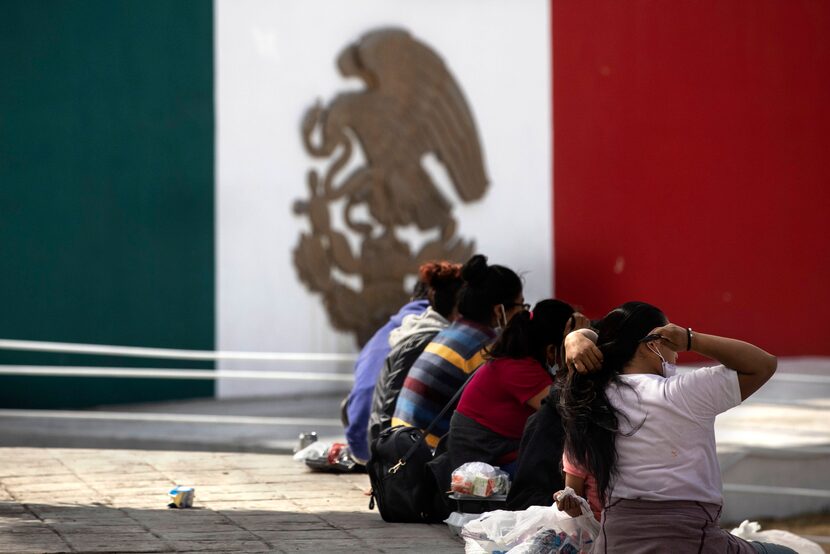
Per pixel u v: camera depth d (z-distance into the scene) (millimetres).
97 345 40625
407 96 48469
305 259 45531
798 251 60594
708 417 13305
